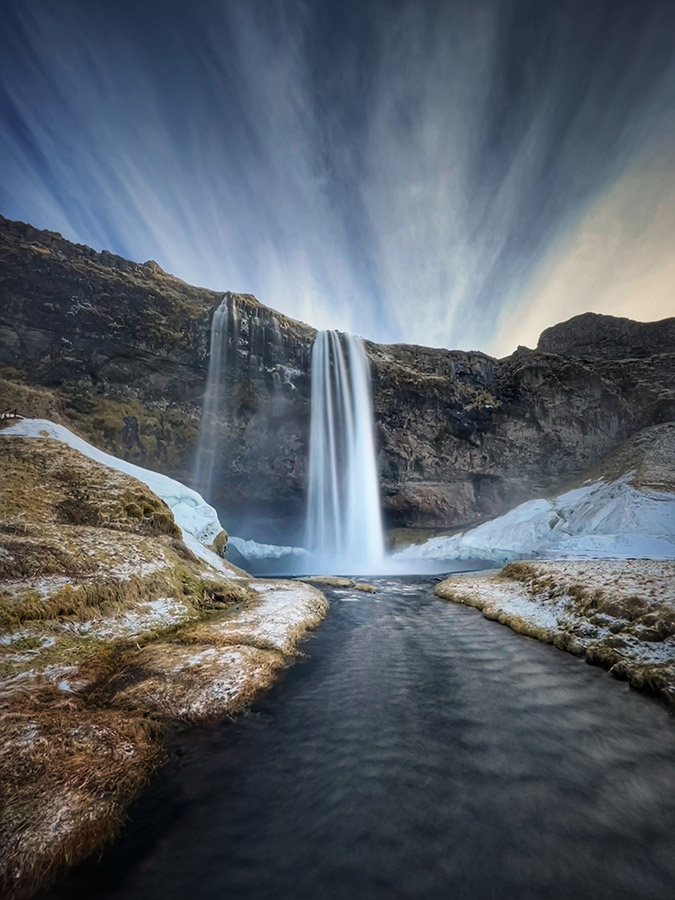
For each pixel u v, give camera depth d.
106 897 3.67
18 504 16.77
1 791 4.70
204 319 49.22
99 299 44.88
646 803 5.13
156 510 21.70
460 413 63.03
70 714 6.78
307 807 5.01
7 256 42.41
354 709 8.06
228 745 6.58
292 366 54.12
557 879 3.92
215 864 4.08
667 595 11.75
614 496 47.03
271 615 14.92
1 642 9.25
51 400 39.09
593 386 67.31
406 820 4.77
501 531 52.31
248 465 51.88
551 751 6.43
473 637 13.91
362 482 57.69
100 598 12.53
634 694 8.75
